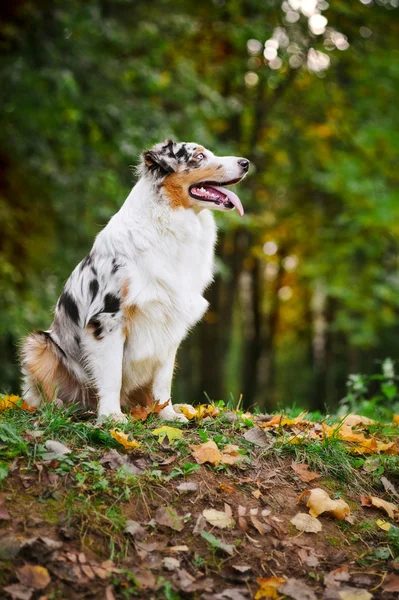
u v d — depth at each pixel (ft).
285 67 46.44
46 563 11.02
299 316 73.36
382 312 58.08
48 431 14.06
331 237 55.77
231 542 12.46
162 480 13.26
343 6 42.80
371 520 13.93
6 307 34.47
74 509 12.07
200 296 17.24
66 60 35.50
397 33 48.80
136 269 15.90
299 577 12.16
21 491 12.23
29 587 10.55
